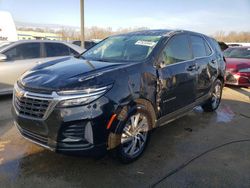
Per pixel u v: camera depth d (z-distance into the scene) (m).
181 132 4.75
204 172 3.41
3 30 11.99
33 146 3.94
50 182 3.09
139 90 3.45
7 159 3.56
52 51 7.27
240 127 5.12
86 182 3.11
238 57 10.17
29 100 3.16
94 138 3.04
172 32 4.53
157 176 3.29
